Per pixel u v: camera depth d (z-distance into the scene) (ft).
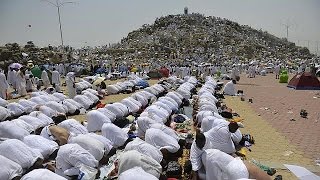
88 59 204.13
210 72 137.28
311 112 55.16
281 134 41.27
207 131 33.04
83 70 131.23
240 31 450.30
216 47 348.18
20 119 37.29
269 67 164.86
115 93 74.18
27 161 25.79
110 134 33.17
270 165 30.32
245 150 34.30
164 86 75.36
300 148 35.73
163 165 27.78
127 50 307.37
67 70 132.16
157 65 168.35
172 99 52.70
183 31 401.70
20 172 24.44
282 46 431.43
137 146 27.63
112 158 30.58
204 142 25.25
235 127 30.63
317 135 40.91
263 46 380.17
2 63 137.59
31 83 80.79
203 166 25.23
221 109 51.96
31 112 44.42
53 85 81.41
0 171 23.35
